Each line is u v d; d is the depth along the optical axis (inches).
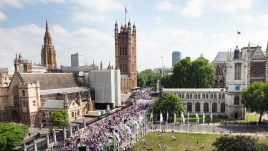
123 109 6225.4
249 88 5064.0
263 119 5364.2
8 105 5034.5
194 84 7322.8
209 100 6141.7
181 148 3506.4
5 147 2984.7
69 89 5885.8
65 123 4256.9
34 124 4847.4
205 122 5182.1
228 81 5777.6
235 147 2373.3
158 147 3550.7
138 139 3946.9
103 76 6530.5
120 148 3432.6
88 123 4601.4
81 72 6820.9
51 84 5531.5
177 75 7549.2
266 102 4677.7
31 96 4778.5
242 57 5615.2
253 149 2333.9
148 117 5428.2
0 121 4943.4
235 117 5654.5
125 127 3750.0
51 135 3767.2
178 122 5157.5
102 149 3171.8
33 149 3061.0
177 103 5211.6
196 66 7357.3
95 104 6614.2
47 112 4884.4
